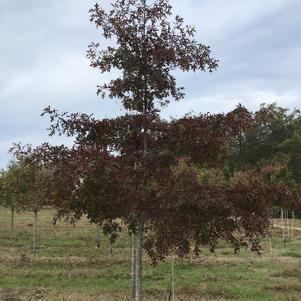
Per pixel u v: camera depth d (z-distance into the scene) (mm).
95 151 6496
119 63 7090
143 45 7027
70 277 15234
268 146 65562
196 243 6711
